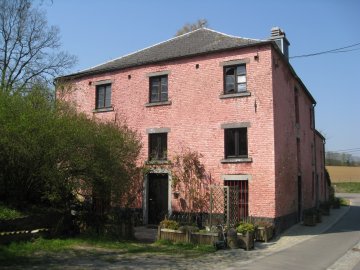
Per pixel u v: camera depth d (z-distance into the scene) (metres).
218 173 17.25
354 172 68.44
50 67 24.66
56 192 12.32
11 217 11.21
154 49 21.33
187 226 13.94
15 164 11.66
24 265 9.05
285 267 10.02
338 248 13.28
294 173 20.19
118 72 20.61
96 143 12.60
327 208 27.05
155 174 18.75
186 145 18.16
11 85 12.59
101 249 11.63
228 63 17.61
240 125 17.03
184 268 9.68
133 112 19.81
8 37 23.72
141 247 12.52
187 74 18.58
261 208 16.23
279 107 17.72
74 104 13.99
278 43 20.91
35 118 11.28
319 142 31.23
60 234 12.75
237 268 9.76
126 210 15.66
